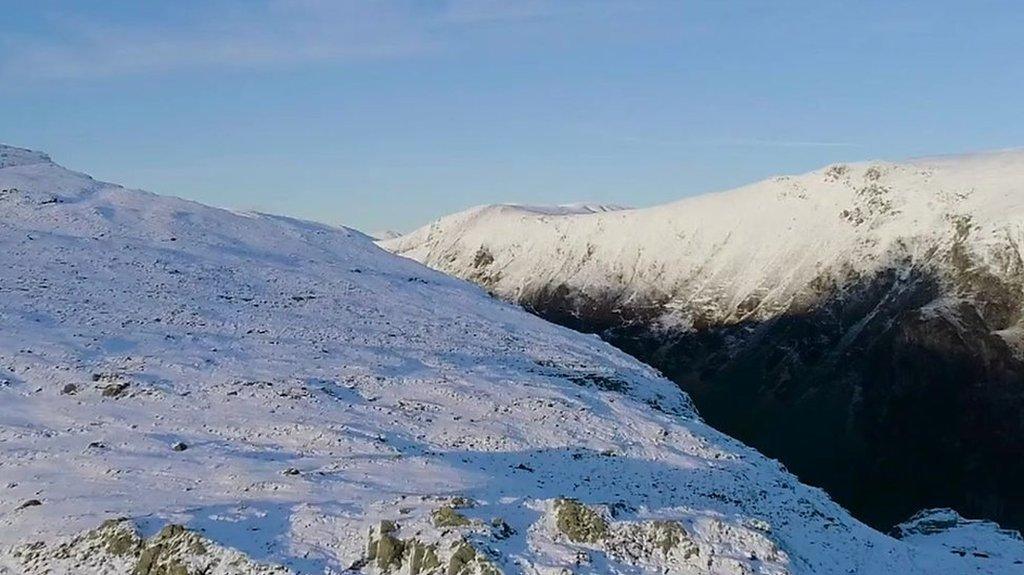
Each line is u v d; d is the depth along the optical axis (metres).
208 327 41.94
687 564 20.22
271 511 21.12
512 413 34.44
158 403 30.88
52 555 19.44
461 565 18.38
